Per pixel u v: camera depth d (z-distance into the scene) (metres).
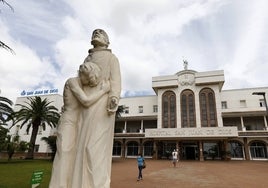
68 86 3.03
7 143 24.38
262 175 15.02
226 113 36.31
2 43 7.59
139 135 36.22
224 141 31.47
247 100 39.81
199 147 31.16
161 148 34.31
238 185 11.17
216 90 37.28
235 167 20.80
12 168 16.95
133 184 11.32
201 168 19.84
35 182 5.63
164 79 40.00
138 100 45.88
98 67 3.04
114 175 14.85
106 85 2.97
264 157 31.20
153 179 13.15
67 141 2.78
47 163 22.70
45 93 46.47
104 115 2.86
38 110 27.83
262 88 39.75
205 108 36.88
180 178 13.63
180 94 38.84
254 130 34.31
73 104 2.97
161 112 38.75
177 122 37.16
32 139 28.30
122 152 37.41
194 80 38.84
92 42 3.37
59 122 2.97
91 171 2.51
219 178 13.66
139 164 13.09
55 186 2.55
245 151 31.91
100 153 2.62
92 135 2.66
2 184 9.41
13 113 21.55
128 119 41.06
